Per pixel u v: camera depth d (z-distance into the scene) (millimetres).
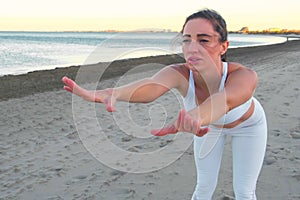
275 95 8852
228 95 1619
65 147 5672
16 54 35250
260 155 2537
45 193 4062
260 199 3637
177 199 3777
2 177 4535
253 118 2436
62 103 9680
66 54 35062
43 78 15336
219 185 3988
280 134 5617
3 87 12930
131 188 4059
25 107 9219
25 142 6027
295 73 13562
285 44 57688
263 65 19047
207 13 1838
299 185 3902
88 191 4051
